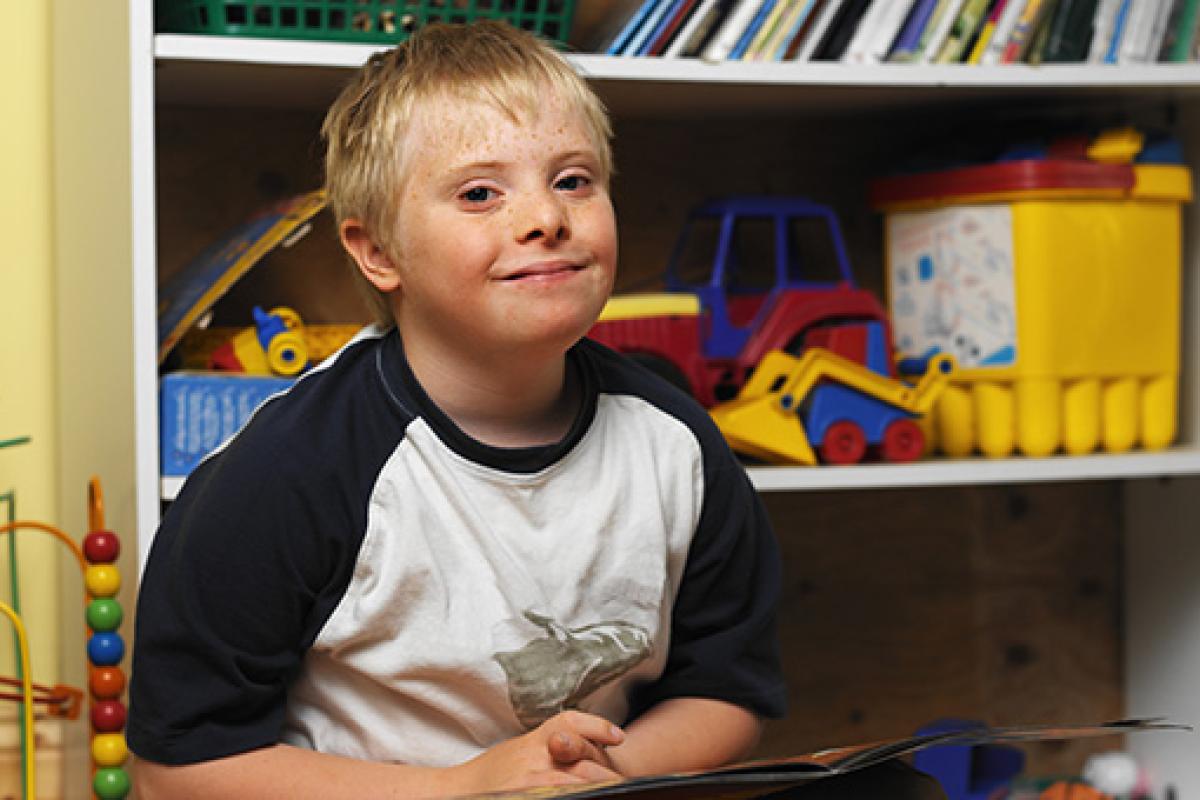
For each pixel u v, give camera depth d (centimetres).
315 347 127
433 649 95
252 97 140
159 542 96
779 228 146
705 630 107
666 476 102
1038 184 142
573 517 98
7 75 147
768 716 108
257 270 136
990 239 145
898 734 172
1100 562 178
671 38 129
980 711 175
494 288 89
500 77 92
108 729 122
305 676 99
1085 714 177
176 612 92
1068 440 146
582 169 92
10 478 150
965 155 155
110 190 123
